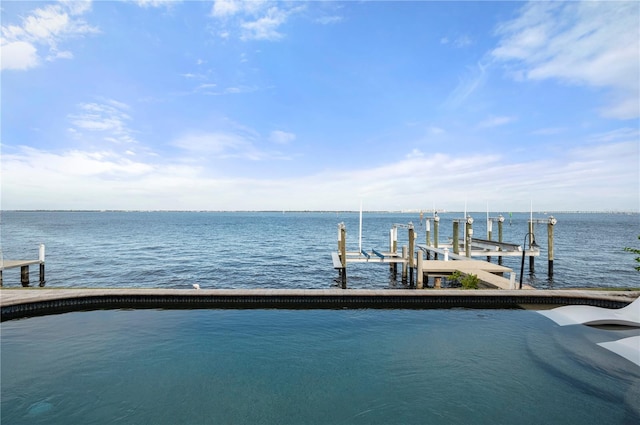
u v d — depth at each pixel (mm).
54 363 6047
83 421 4445
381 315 9031
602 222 93188
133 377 5578
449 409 4707
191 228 62125
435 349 6715
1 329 7781
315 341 7148
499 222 26109
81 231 52500
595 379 5301
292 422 4449
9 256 25641
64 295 9250
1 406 4746
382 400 4941
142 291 9812
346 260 16922
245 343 7039
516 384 5324
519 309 9609
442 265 16797
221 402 4883
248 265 22156
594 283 17531
